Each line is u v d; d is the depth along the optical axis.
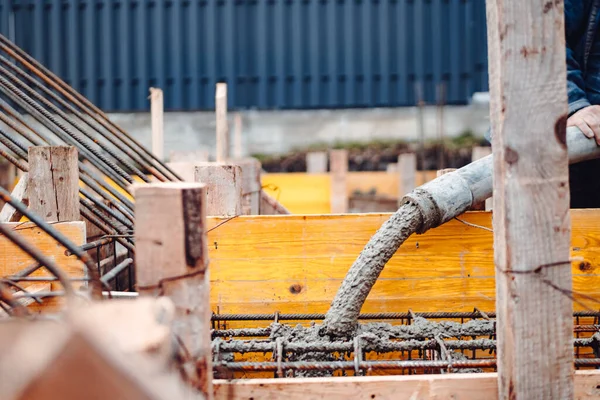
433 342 2.28
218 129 5.40
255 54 12.20
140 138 11.96
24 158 3.26
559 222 1.76
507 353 1.78
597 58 3.59
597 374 1.96
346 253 3.12
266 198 5.29
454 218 3.10
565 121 1.73
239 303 3.13
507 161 1.72
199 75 12.10
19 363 1.00
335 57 12.17
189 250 1.56
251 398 1.91
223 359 2.22
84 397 0.97
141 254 1.57
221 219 3.12
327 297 3.12
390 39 12.23
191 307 1.57
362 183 8.54
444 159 11.89
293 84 12.29
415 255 3.13
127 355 1.07
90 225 3.69
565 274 1.77
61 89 3.62
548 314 1.77
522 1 1.69
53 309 2.62
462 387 1.89
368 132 12.11
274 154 12.08
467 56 12.10
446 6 12.14
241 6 12.10
